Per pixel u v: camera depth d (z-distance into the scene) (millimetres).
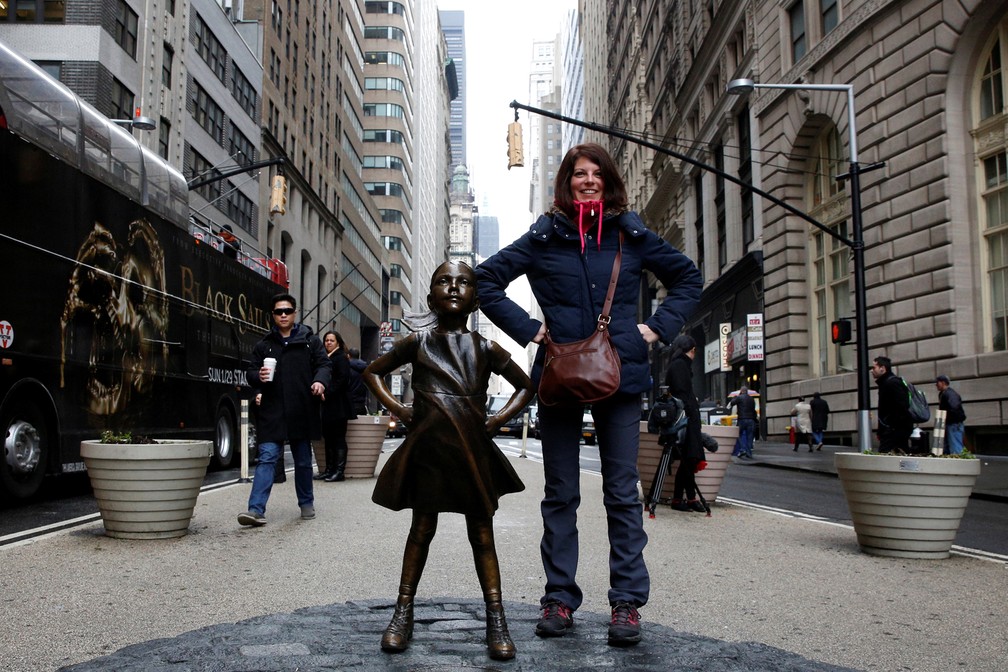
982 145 19453
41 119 9219
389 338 78750
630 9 66875
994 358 18203
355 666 2973
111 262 10727
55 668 3410
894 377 10867
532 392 3424
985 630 4328
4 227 8352
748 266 31641
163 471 6809
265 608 4508
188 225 13688
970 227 19750
